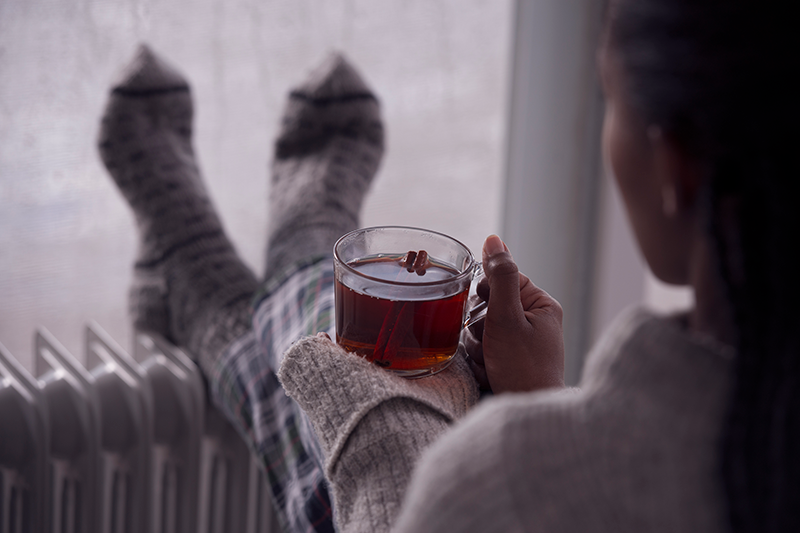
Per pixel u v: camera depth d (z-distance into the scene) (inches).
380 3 54.1
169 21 49.7
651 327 24.8
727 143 21.4
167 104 50.1
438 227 62.3
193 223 50.2
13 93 47.1
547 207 64.5
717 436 23.6
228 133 53.8
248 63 52.5
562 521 24.6
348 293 32.2
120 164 49.6
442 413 32.4
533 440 25.0
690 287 25.1
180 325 48.8
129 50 49.6
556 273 66.8
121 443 44.7
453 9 56.1
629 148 24.8
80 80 48.6
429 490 25.3
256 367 44.1
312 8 52.4
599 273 66.2
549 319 34.9
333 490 32.2
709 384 23.9
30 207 48.9
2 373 43.8
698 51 21.2
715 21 20.8
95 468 44.5
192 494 46.3
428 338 32.4
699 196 23.0
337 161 53.6
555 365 34.6
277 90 54.2
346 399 32.2
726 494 23.2
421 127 58.8
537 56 59.6
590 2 59.0
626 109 24.5
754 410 22.6
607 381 25.0
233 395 44.3
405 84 57.2
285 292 43.3
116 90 49.4
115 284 52.8
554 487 24.8
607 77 25.0
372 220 60.1
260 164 55.6
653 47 22.2
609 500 24.4
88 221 50.6
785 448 22.8
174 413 45.3
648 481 24.2
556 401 25.4
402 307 31.9
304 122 54.1
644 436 24.4
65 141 49.1
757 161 21.3
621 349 25.0
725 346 24.3
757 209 21.6
